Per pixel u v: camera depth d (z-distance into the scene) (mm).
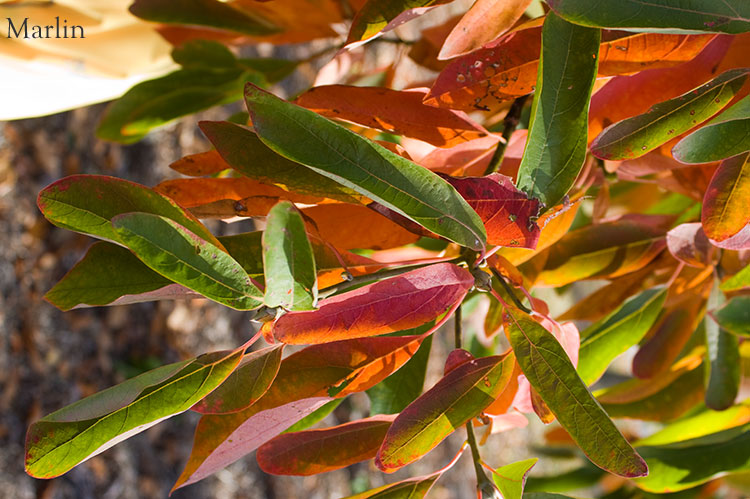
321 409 706
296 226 525
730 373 739
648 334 849
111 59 829
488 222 593
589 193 830
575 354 637
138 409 568
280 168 603
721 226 617
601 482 1169
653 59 619
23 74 794
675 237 710
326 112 641
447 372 619
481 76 629
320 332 582
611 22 548
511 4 592
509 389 636
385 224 640
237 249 615
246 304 559
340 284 601
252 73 880
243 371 592
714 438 826
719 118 564
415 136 643
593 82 579
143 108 871
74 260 3895
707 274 781
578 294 4488
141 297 584
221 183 624
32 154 3924
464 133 644
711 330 745
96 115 4199
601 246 767
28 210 3838
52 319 3773
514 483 614
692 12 550
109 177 563
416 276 593
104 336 3926
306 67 4785
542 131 585
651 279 798
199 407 586
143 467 3879
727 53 643
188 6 789
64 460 558
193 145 4445
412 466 4848
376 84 986
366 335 584
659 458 814
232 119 892
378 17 603
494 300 785
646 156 705
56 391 3691
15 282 3705
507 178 589
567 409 583
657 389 862
